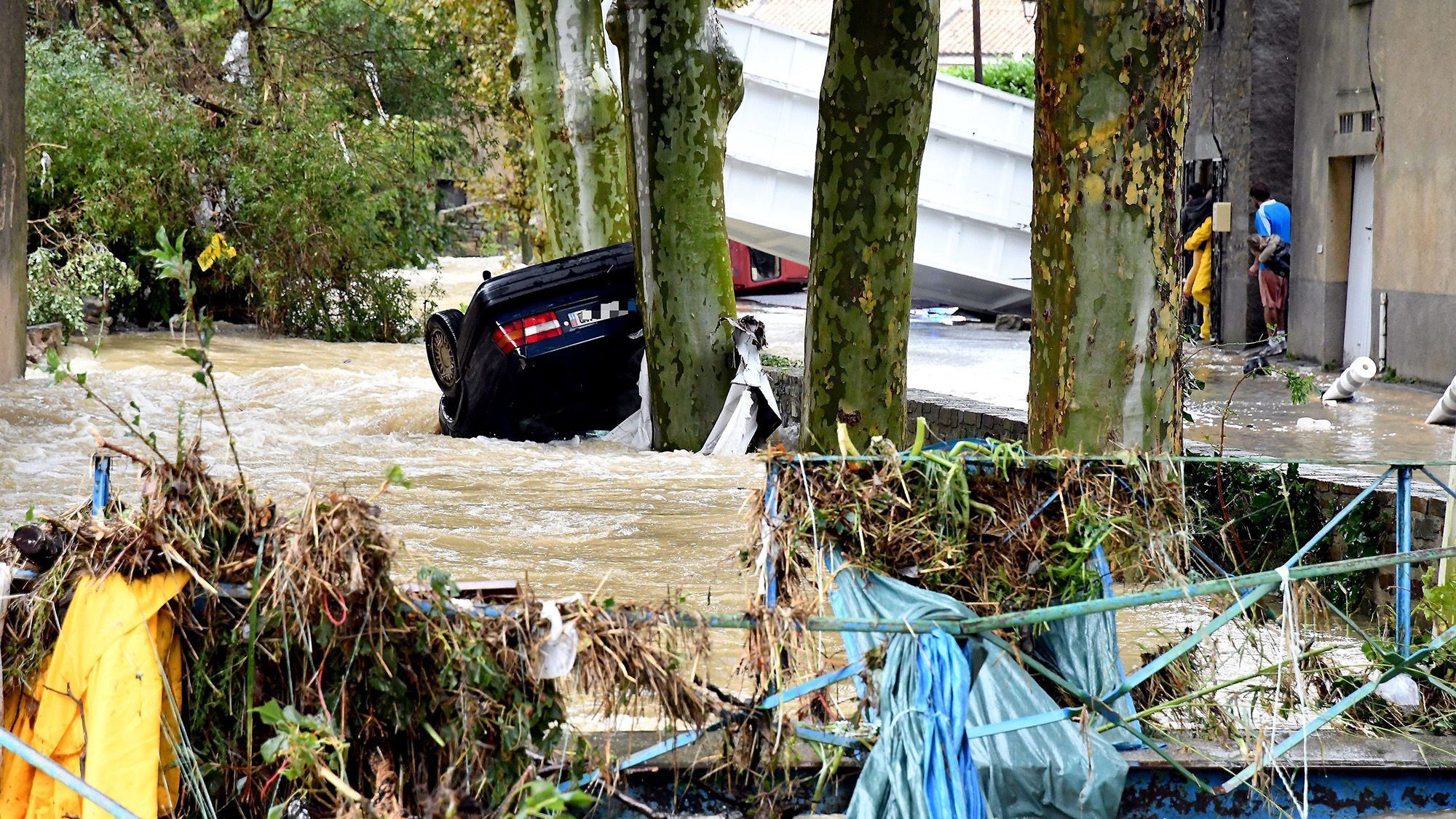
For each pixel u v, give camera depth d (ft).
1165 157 32.35
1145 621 28.91
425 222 116.98
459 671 16.10
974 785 17.53
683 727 19.89
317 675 15.66
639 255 54.29
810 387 44.50
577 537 37.50
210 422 56.80
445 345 57.88
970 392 64.75
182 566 15.92
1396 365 67.05
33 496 40.73
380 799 15.12
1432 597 22.76
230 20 112.06
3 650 15.87
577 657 16.74
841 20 41.78
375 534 15.96
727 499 43.06
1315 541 22.13
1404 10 65.46
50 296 80.33
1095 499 20.06
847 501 19.29
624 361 56.34
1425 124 64.03
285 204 95.71
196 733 16.25
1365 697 21.86
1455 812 20.16
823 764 18.58
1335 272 74.33
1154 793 19.67
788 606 17.95
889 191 42.57
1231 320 84.94
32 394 60.29
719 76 52.75
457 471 47.65
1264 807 19.84
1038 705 18.97
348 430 58.34
